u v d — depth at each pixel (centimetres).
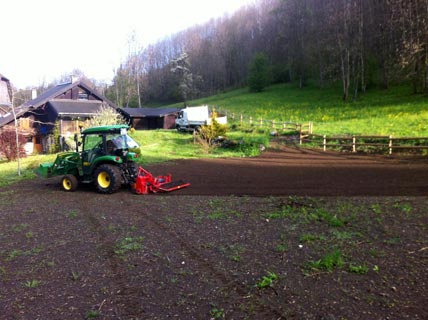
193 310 358
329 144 2033
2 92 3306
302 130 2438
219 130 2370
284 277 419
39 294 407
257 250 507
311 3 6259
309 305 357
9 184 1286
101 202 895
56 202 923
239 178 1184
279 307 356
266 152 2019
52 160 1945
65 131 3098
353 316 334
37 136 3297
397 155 1652
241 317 342
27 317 357
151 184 984
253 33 8919
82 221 715
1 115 3347
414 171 1168
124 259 500
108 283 428
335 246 505
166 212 750
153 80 9150
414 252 471
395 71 3900
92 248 552
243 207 756
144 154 1984
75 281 437
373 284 394
